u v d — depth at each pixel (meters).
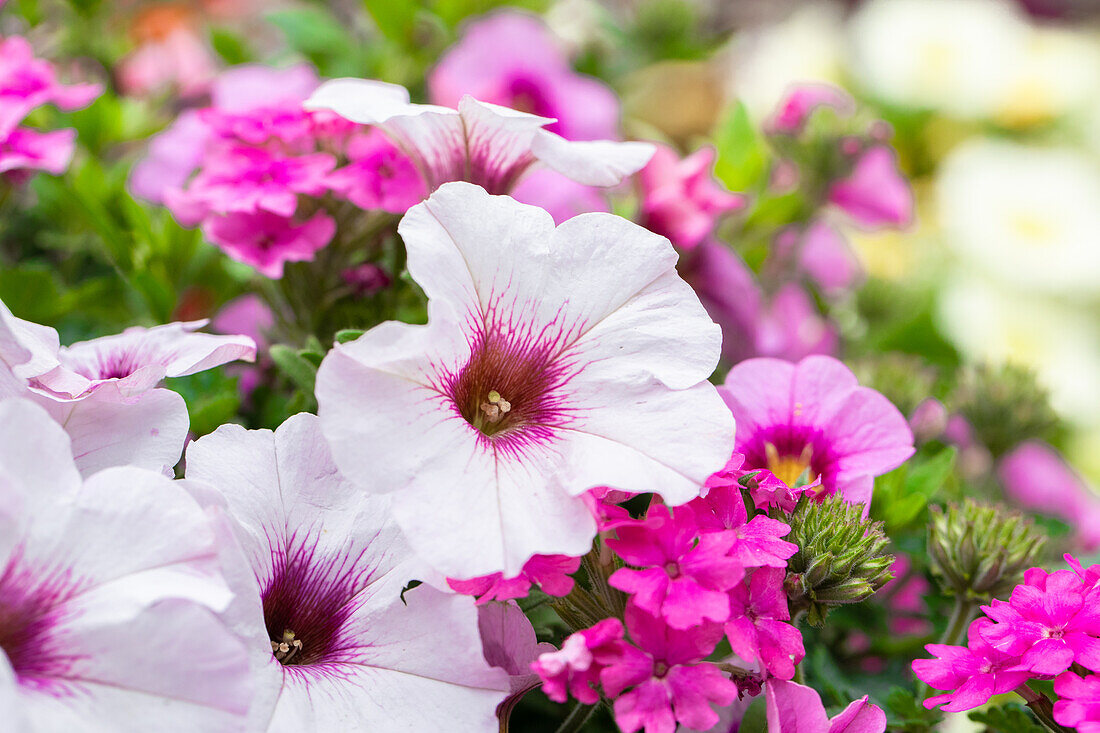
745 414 0.41
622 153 0.42
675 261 0.39
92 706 0.35
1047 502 0.58
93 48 0.62
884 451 0.41
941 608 0.45
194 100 0.64
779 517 0.39
